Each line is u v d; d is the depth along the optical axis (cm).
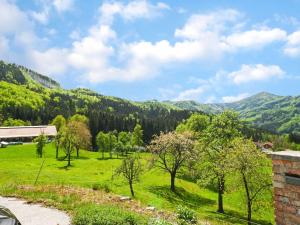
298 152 862
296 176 791
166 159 7106
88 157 13612
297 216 777
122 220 1680
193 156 6581
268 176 4812
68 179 5428
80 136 12550
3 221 1338
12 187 3080
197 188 7275
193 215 2016
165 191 6369
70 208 2202
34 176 5653
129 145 15900
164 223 1739
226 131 6109
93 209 1844
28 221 1920
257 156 4897
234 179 5056
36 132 19475
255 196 5066
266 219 5322
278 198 823
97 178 6700
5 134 18762
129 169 5575
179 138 6825
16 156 12612
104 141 14400
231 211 5656
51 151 13962
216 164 5397
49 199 2489
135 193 5266
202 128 10581
